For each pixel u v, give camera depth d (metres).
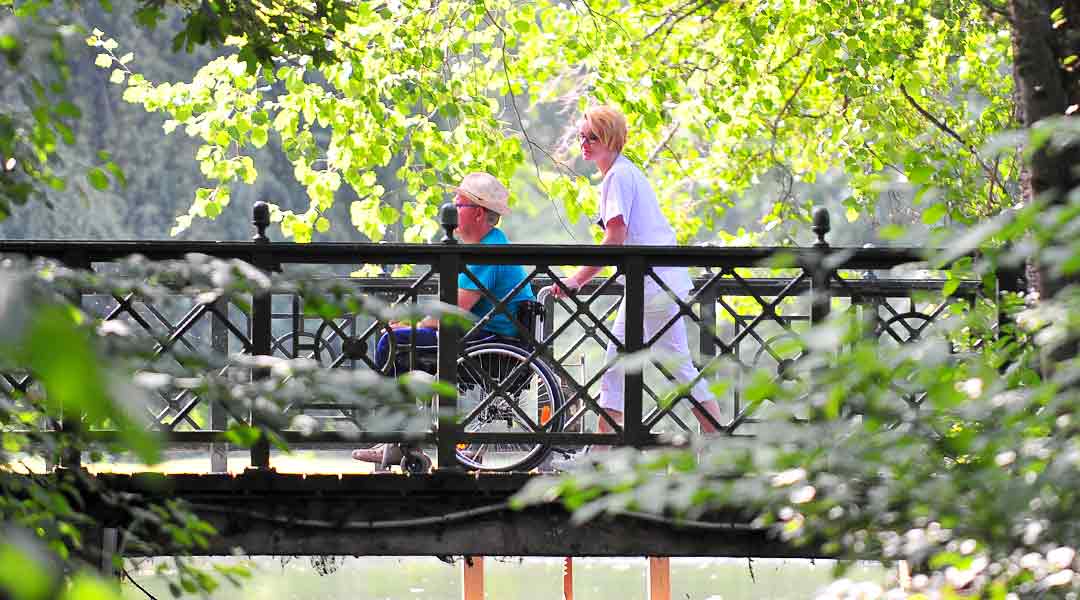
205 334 46.56
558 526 16.05
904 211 29.72
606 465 7.83
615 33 28.56
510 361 16.94
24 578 2.25
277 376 8.55
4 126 9.12
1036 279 11.38
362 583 34.50
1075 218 6.38
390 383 8.18
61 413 10.90
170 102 28.44
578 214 29.69
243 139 28.25
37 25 7.06
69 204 47.06
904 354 7.79
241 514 15.85
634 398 16.27
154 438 2.65
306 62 26.39
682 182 35.22
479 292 16.67
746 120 31.55
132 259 8.86
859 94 28.45
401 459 17.81
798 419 11.51
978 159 12.64
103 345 7.49
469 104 27.95
